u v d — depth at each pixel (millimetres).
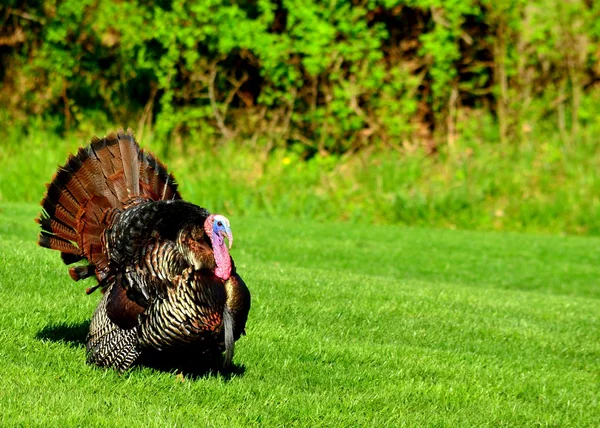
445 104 45094
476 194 42375
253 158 43500
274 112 44781
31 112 45219
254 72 44875
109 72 44906
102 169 14352
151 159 14984
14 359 14195
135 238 13297
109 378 13594
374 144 44531
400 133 44594
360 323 19641
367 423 13242
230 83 45000
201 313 12727
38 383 13055
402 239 36812
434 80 44781
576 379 17422
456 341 19344
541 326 21828
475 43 45688
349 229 38438
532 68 45656
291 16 42406
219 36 42562
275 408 13383
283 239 34125
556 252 36188
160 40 42500
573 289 29922
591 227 41469
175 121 43938
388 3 42688
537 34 44250
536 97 45625
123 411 12383
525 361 18375
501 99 45219
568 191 42812
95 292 19328
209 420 12469
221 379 14391
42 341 15195
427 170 43812
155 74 43844
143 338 13078
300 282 22562
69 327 16469
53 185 14211
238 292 13203
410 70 44500
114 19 43219
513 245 37188
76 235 14133
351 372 15875
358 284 23672
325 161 43688
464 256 34156
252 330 17516
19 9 44094
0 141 43719
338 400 14125
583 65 45125
